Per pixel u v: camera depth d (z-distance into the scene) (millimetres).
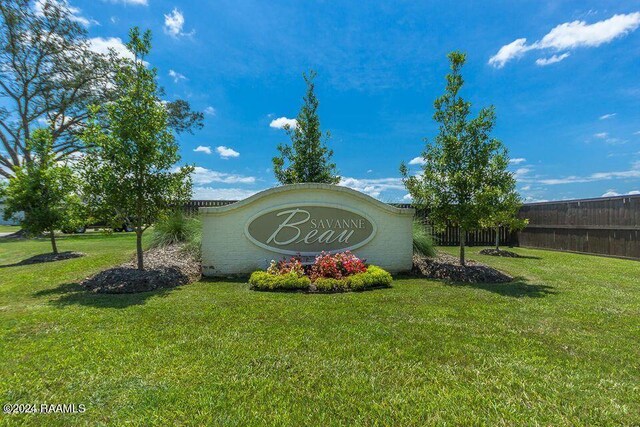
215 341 3408
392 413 2244
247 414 2217
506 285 6383
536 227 13531
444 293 5672
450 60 7461
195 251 8281
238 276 7262
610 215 10602
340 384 2609
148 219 6895
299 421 2152
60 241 13133
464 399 2416
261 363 2943
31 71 17359
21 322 3973
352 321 4094
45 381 2607
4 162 18312
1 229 26781
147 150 6453
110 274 6328
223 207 7234
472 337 3592
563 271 7926
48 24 16719
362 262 7180
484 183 7242
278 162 10688
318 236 7566
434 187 7426
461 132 7344
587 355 3176
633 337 3637
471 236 14531
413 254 8781
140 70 6539
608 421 2178
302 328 3826
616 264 9070
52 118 18609
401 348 3285
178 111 21781
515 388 2576
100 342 3354
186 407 2285
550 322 4121
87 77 18266
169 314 4328
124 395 2422
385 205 7758
